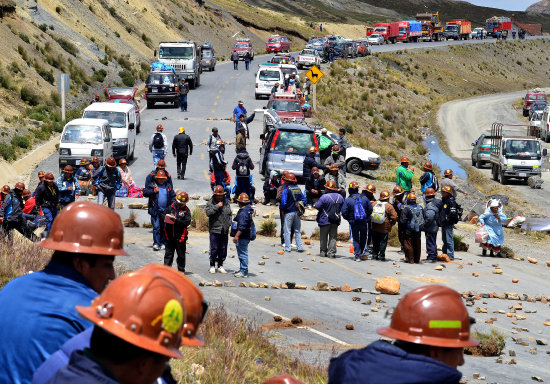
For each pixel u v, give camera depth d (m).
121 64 98.94
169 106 79.56
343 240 33.94
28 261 18.64
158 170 26.14
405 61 163.25
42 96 67.94
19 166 47.38
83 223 5.03
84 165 37.75
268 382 5.02
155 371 3.76
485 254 33.72
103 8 119.38
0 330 4.73
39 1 96.50
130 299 3.68
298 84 87.25
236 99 85.31
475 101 140.38
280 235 32.94
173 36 143.88
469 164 80.81
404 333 4.36
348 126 82.31
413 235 28.53
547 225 45.75
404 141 90.44
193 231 33.03
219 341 13.00
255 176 47.59
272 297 20.97
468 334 4.38
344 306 20.42
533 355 17.19
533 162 65.69
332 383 4.29
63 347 4.32
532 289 26.38
